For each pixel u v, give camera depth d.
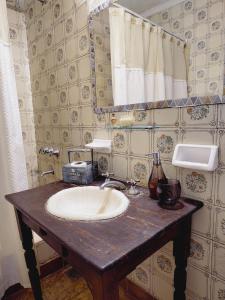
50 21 1.47
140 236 0.64
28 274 1.23
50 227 0.71
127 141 1.10
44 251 1.45
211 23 0.75
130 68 1.03
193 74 0.82
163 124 0.93
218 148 0.78
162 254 1.07
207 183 0.83
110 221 0.73
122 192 0.99
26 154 1.91
